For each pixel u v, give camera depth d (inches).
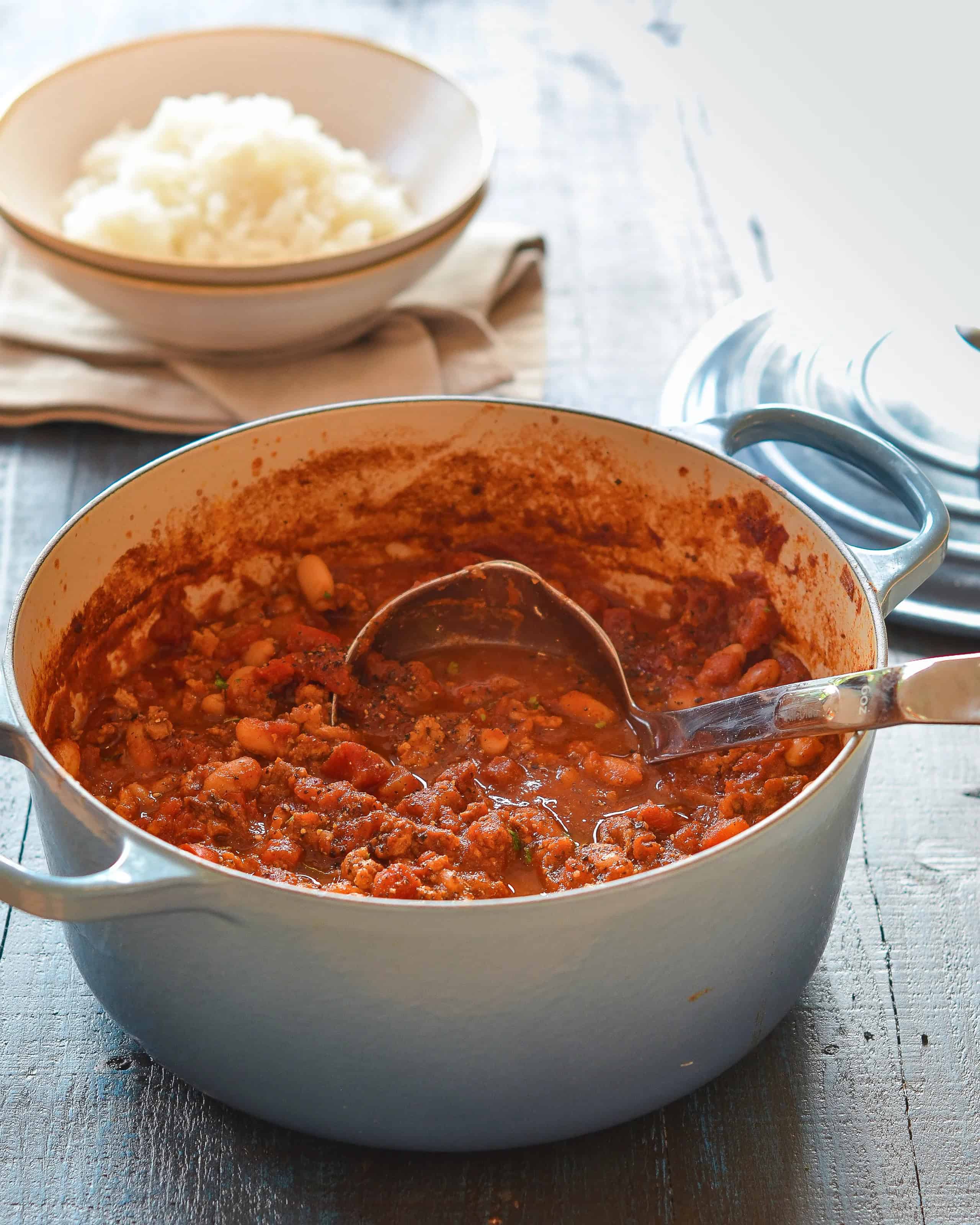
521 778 32.4
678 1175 29.5
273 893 26.1
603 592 36.2
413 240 40.6
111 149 44.8
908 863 33.6
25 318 43.4
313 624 35.2
